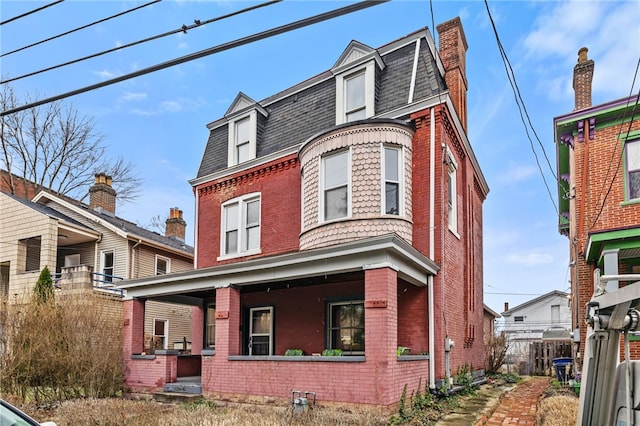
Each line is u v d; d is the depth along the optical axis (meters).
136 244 19.25
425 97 11.55
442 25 14.62
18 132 26.00
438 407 9.15
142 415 7.64
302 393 8.91
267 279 10.26
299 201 13.40
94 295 13.15
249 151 15.09
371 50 12.64
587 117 11.66
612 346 2.86
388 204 11.15
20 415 4.45
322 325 12.02
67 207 20.67
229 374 10.14
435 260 10.84
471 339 13.48
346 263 9.12
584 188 11.67
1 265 18.97
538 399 10.77
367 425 7.07
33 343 11.23
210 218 15.76
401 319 10.87
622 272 10.97
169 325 19.98
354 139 11.35
